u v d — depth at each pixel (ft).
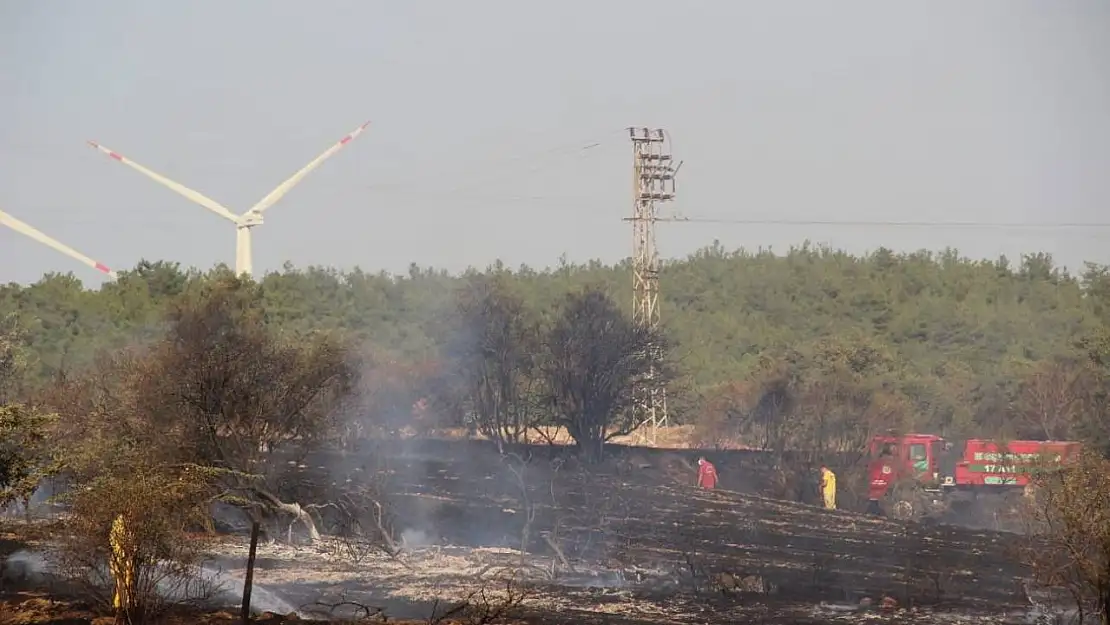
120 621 209.26
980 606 258.78
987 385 629.51
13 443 230.48
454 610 228.02
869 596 269.23
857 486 463.83
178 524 218.18
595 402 568.82
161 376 337.72
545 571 291.38
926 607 257.75
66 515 229.66
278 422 348.38
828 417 502.38
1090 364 595.06
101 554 215.31
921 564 309.63
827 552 328.29
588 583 280.51
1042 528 291.99
